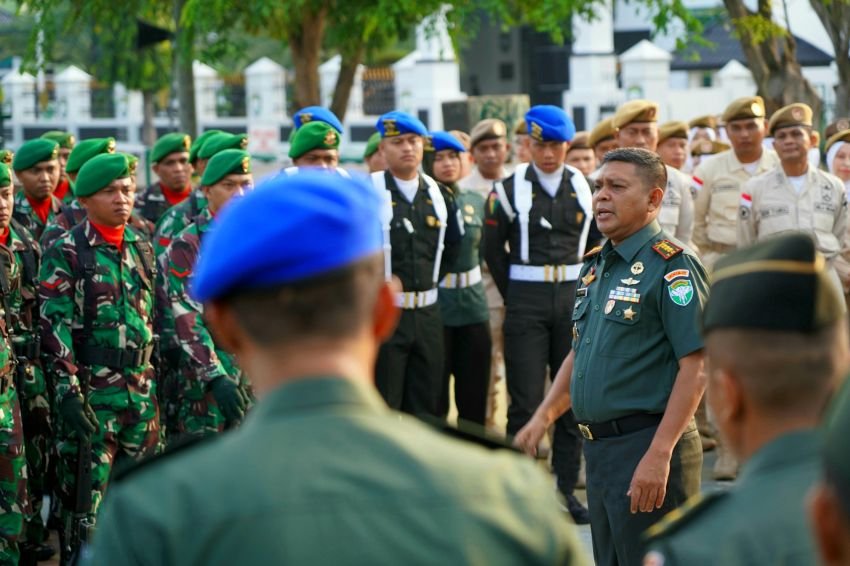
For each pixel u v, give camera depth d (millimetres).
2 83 36844
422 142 8445
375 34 20047
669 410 5160
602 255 5500
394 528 2111
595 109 33281
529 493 2227
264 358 2232
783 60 17594
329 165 8688
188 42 18812
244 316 2219
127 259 7180
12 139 36750
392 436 2197
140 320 7172
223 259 2199
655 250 5332
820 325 2490
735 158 10023
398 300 8344
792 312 2488
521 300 8672
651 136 10078
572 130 8742
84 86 36688
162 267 7469
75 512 6898
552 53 38625
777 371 2482
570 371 5641
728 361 2535
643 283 5301
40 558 7809
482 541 2141
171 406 7781
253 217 2205
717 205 9992
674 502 5332
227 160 7512
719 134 15711
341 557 2080
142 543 2104
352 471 2143
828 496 1894
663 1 19047
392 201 8312
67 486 7043
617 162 5383
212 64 19094
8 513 6727
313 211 2191
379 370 8359
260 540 2080
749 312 2510
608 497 5383
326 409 2195
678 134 10969
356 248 2223
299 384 2205
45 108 37000
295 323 2201
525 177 8734
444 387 8992
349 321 2230
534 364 8648
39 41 22344
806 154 9078
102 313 7055
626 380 5297
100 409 7047
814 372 2490
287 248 2172
